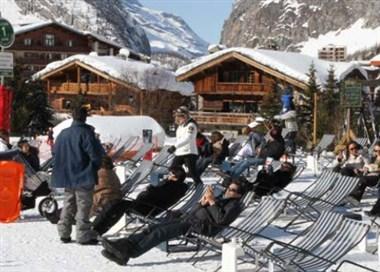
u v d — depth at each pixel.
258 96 48.28
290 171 11.02
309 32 195.88
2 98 14.69
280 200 8.04
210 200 7.89
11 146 14.75
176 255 8.08
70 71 52.38
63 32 81.50
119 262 7.52
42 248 8.33
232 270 6.96
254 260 7.43
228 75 48.62
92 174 8.35
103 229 8.61
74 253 8.09
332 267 7.41
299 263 6.70
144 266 7.57
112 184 9.59
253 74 47.34
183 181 9.16
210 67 47.38
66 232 8.61
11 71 13.81
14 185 9.81
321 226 7.19
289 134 19.52
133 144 17.59
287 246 6.91
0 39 13.58
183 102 48.78
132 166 15.80
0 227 9.53
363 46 170.38
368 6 185.50
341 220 7.02
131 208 8.85
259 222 7.82
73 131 8.32
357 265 6.50
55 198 10.72
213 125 47.19
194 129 12.16
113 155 15.83
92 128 8.46
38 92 40.25
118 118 20.36
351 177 10.16
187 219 7.84
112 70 46.28
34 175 10.26
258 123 20.42
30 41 80.38
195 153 12.17
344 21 190.62
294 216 10.20
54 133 19.75
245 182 10.74
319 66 42.16
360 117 23.95
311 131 29.30
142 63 49.66
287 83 40.28
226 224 7.82
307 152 22.70
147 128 20.56
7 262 7.62
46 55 81.06
